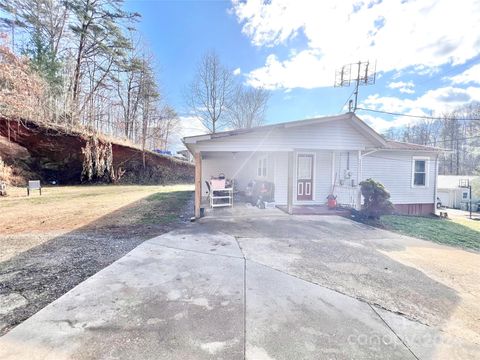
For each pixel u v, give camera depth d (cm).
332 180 962
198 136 681
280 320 233
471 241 594
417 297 286
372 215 726
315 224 651
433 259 422
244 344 199
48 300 262
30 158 1504
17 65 1172
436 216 1072
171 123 2677
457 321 240
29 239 488
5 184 1223
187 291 286
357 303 268
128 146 1922
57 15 1672
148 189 1547
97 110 1883
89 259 385
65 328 214
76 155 1650
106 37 1805
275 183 927
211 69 2566
